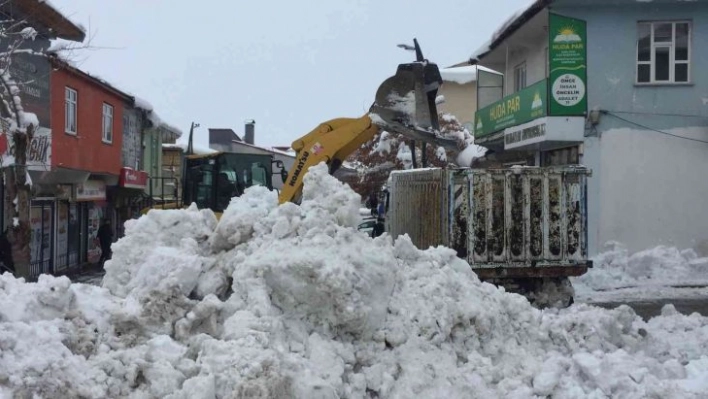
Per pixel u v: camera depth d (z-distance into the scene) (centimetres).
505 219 1291
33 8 1769
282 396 538
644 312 1384
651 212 1909
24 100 1797
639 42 1938
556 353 736
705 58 1912
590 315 816
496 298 762
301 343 618
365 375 620
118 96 2739
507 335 738
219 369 541
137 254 753
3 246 1441
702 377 679
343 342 641
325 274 627
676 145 1911
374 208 3103
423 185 1445
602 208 1914
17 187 1320
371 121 1366
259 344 570
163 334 616
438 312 688
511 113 2184
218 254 734
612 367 658
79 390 505
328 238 677
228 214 745
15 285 630
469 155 2883
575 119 1892
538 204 1294
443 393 622
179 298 635
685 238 1902
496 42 2411
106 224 2438
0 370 484
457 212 1291
